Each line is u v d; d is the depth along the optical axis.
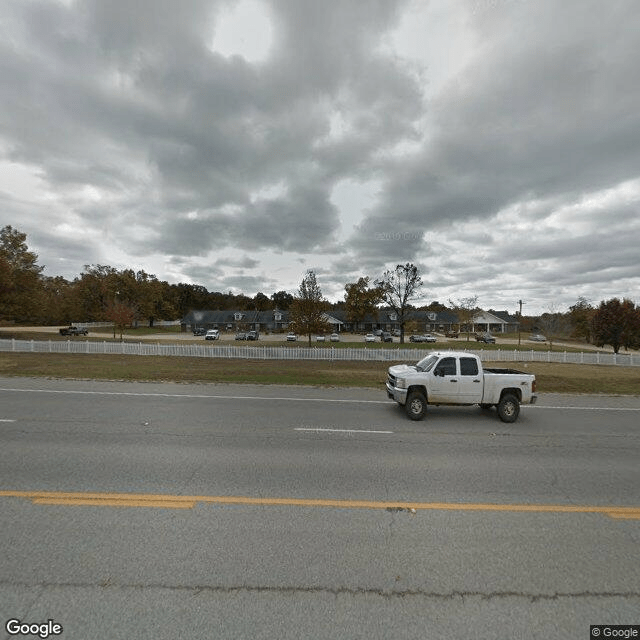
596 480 5.44
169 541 3.63
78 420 8.30
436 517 4.23
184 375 15.62
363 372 19.20
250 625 2.64
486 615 2.79
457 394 9.12
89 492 4.70
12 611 2.72
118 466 5.61
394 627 2.65
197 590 2.96
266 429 7.90
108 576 3.09
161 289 82.44
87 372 16.16
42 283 44.09
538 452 6.71
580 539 3.84
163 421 8.35
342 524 4.04
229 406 10.11
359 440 7.27
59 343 26.78
